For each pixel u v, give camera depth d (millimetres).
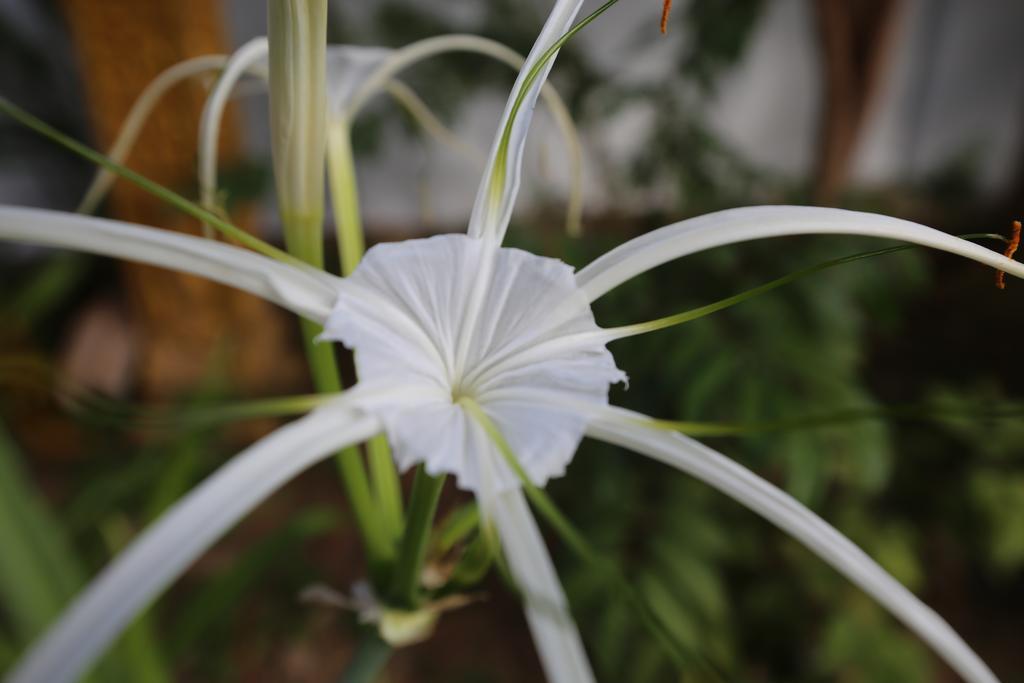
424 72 890
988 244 1163
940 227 1184
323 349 252
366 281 212
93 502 401
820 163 1102
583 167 1002
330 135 280
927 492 736
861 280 672
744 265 673
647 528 654
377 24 892
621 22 997
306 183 238
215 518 172
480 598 260
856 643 667
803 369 598
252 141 1047
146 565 165
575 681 191
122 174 193
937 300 1097
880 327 743
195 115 820
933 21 1168
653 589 609
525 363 218
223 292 941
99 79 797
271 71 224
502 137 217
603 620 597
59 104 975
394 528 264
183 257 195
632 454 695
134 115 287
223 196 270
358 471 258
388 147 1010
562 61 873
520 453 204
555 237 670
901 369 1017
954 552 795
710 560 664
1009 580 810
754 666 728
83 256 920
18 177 1006
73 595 232
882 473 593
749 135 1205
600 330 220
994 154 1273
